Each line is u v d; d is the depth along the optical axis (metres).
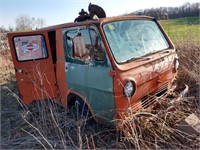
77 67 3.85
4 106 5.25
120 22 3.78
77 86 3.93
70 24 3.99
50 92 4.74
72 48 3.94
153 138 3.34
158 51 3.99
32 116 4.31
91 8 4.73
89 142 3.55
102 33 3.37
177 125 3.37
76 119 4.07
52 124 3.99
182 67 5.21
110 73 3.18
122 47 3.49
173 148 3.15
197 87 4.52
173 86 4.30
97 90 3.49
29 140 3.77
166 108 3.66
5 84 6.97
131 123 3.26
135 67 3.30
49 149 3.49
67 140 3.72
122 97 3.18
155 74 3.59
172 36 6.80
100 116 3.57
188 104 3.90
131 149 3.20
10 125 4.40
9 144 3.80
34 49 4.68
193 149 3.07
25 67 4.70
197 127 3.24
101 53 3.38
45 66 4.70
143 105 3.50
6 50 12.53
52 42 4.71
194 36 6.56
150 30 4.24
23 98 4.78
